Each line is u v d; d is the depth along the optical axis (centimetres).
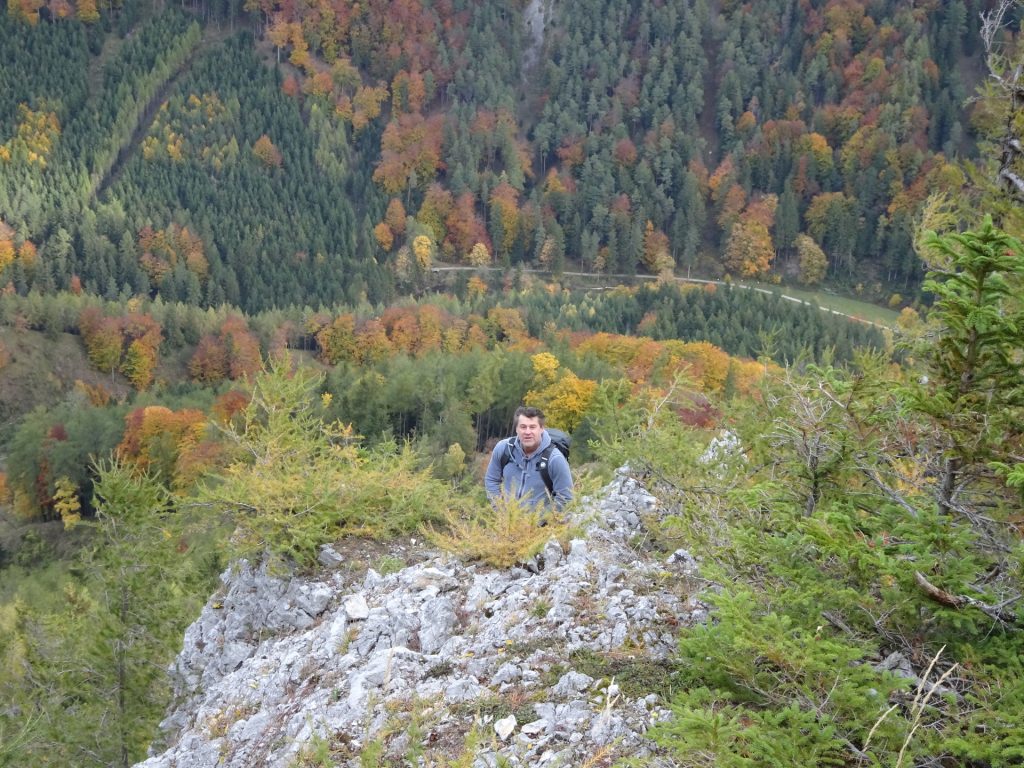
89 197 19950
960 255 350
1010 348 359
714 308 13662
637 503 702
